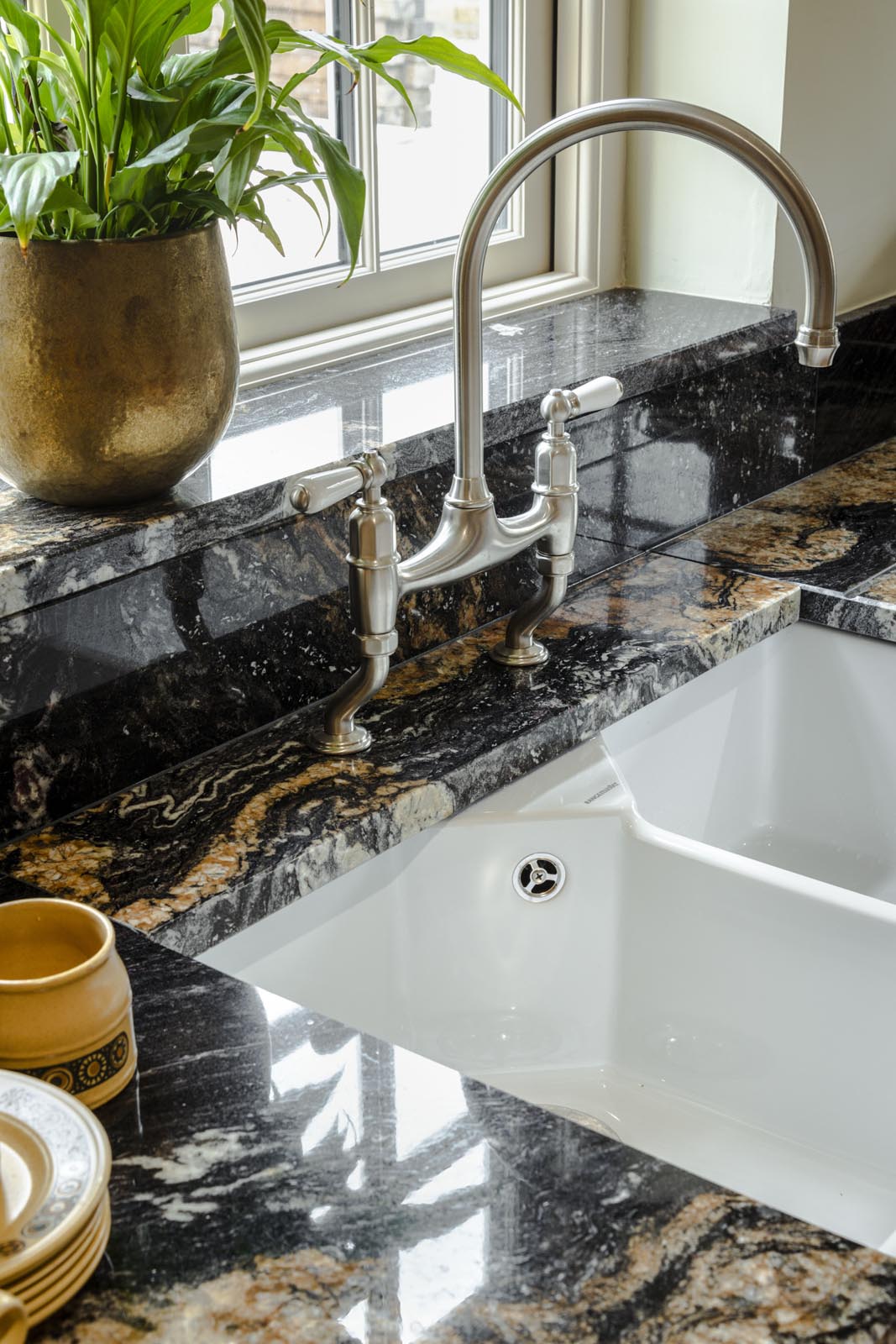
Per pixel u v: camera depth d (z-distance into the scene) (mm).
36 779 947
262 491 1014
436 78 1464
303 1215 609
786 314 1532
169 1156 646
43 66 918
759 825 1478
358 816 969
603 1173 635
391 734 1094
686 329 1464
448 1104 683
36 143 917
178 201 893
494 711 1130
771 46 1479
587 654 1230
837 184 1627
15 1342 491
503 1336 542
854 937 994
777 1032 1045
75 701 958
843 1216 976
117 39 850
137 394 897
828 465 1720
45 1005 645
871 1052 1007
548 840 1064
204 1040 731
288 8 1298
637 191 1621
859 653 1360
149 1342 540
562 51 1537
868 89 1634
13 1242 533
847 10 1556
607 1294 562
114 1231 600
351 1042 732
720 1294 561
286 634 1104
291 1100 686
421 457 1147
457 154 1520
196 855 920
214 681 1055
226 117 891
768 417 1581
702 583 1380
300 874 918
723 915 1046
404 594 1038
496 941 1076
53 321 870
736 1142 1045
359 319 1422
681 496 1491
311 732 1081
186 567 1008
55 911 696
